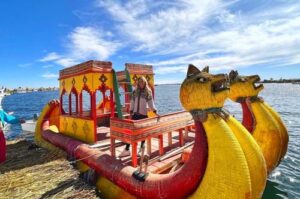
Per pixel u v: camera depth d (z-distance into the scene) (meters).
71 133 8.85
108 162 5.67
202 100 3.90
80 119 8.26
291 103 35.34
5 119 15.25
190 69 4.15
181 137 7.17
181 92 4.15
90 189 5.38
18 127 17.92
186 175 3.98
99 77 7.75
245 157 3.95
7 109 38.81
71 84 9.10
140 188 4.57
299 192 6.70
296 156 9.72
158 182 4.36
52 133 9.44
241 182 3.48
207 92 3.88
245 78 6.25
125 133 5.50
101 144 7.32
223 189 3.52
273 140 5.79
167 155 6.29
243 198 3.47
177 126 6.70
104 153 6.17
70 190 5.33
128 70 9.33
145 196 4.49
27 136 12.98
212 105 3.91
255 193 4.09
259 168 4.10
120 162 5.59
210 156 3.75
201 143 3.96
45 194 5.16
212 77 3.92
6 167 7.01
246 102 6.22
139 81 6.30
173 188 4.09
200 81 3.91
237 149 3.65
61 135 8.98
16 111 35.25
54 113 11.19
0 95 49.31
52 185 5.59
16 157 8.05
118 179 5.11
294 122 18.27
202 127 4.02
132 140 5.30
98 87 7.73
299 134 13.84
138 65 9.88
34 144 9.73
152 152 6.65
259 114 6.01
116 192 5.34
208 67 4.32
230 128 4.04
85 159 6.40
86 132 7.89
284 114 23.06
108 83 8.01
